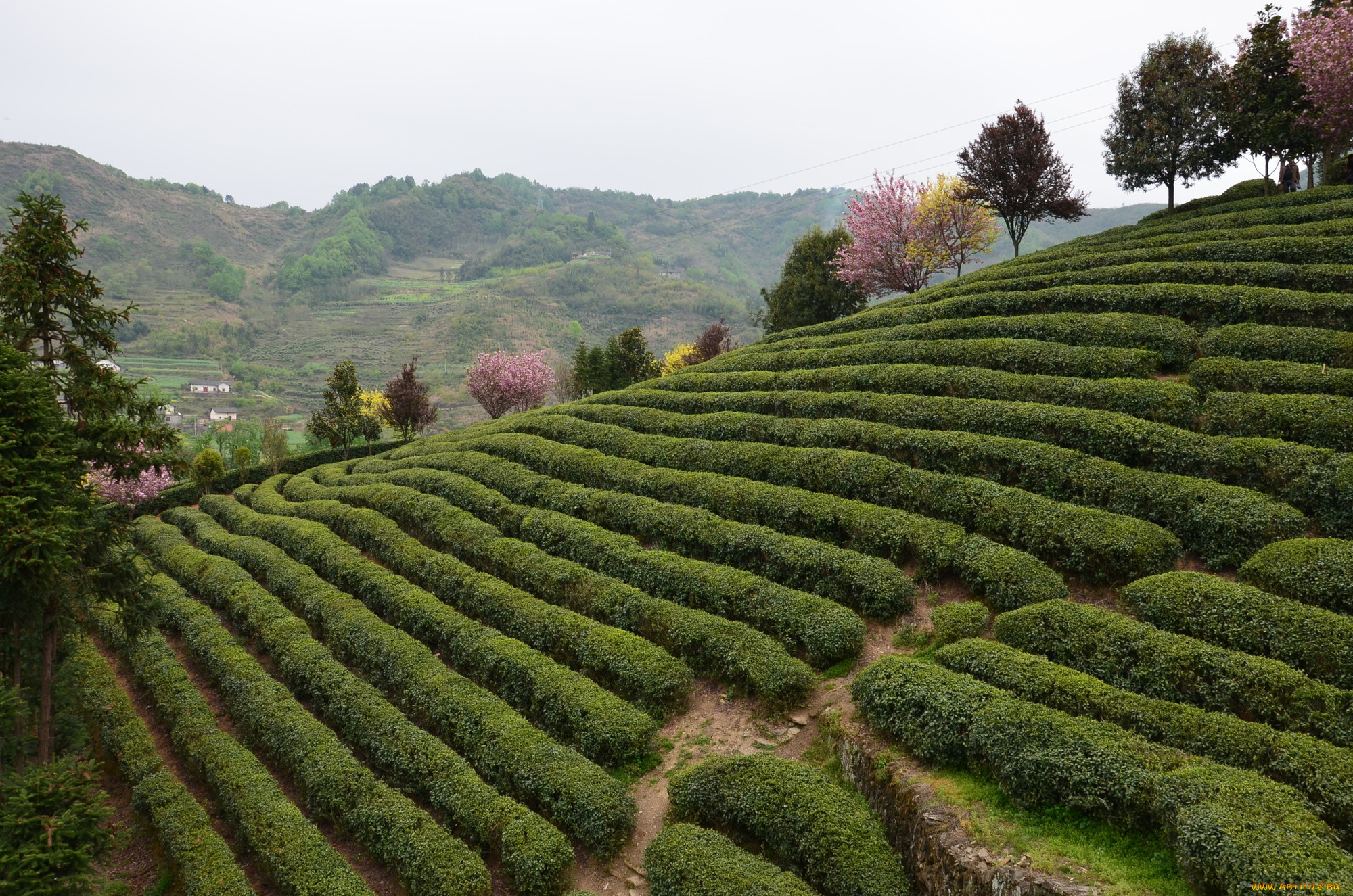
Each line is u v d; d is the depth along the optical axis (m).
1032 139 32.28
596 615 16.86
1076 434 16.66
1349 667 9.59
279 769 15.63
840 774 11.67
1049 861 8.46
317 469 35.25
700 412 26.22
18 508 11.46
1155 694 10.51
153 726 18.19
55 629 13.95
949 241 38.59
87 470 14.55
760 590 15.40
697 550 18.16
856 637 13.77
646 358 49.03
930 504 16.41
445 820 12.70
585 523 20.25
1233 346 17.77
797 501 17.72
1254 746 8.82
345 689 16.08
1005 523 14.98
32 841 10.31
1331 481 12.88
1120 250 26.19
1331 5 26.02
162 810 14.31
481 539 20.81
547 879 10.98
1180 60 29.70
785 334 33.34
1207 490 13.64
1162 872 8.08
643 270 182.00
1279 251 21.00
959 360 21.95
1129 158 30.58
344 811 13.32
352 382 42.50
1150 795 8.53
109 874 13.87
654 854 10.53
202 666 19.89
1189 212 30.31
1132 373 18.48
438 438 35.38
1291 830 7.49
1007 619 12.38
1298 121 25.27
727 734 13.34
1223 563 12.99
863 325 29.19
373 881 12.40
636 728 12.97
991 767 9.90
